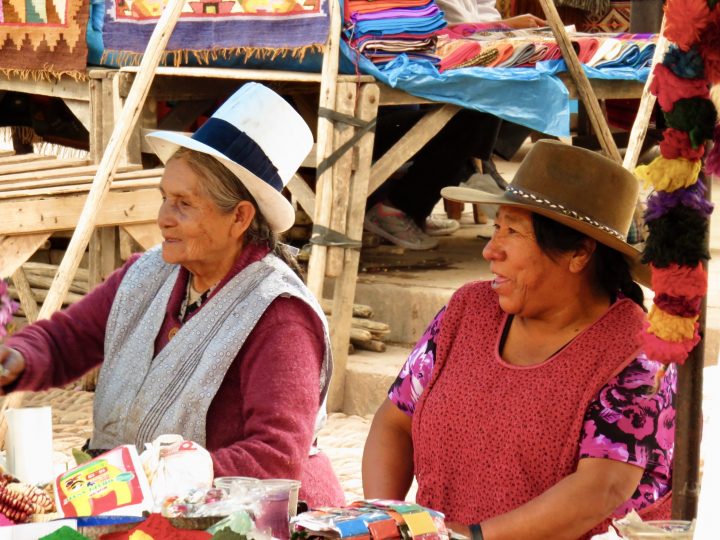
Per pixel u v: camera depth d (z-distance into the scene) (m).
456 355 3.74
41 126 11.29
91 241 8.49
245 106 3.95
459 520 3.62
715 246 10.07
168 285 4.07
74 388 8.44
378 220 9.89
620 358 3.44
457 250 10.05
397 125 9.65
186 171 3.88
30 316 8.85
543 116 7.86
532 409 3.49
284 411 3.72
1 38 9.24
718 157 2.62
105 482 3.11
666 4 2.64
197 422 3.83
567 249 3.52
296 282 4.00
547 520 3.34
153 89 8.66
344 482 6.33
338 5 7.27
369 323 8.18
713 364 7.44
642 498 3.49
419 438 3.73
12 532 2.82
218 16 7.96
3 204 6.74
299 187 7.80
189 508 2.87
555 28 7.69
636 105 11.94
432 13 7.61
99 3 8.83
